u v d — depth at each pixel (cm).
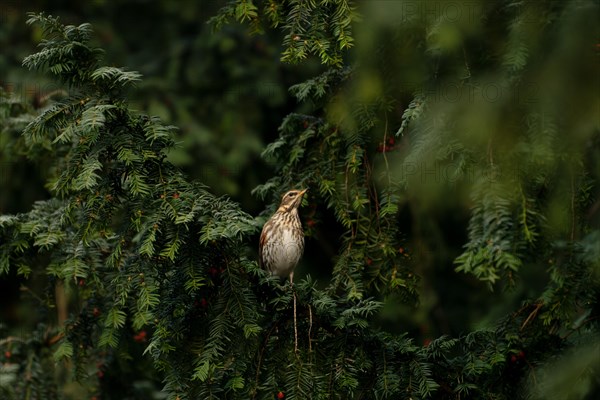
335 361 743
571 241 709
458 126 662
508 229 686
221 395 731
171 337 725
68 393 1091
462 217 1454
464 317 1482
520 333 796
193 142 1464
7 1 1531
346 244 898
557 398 693
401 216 1478
